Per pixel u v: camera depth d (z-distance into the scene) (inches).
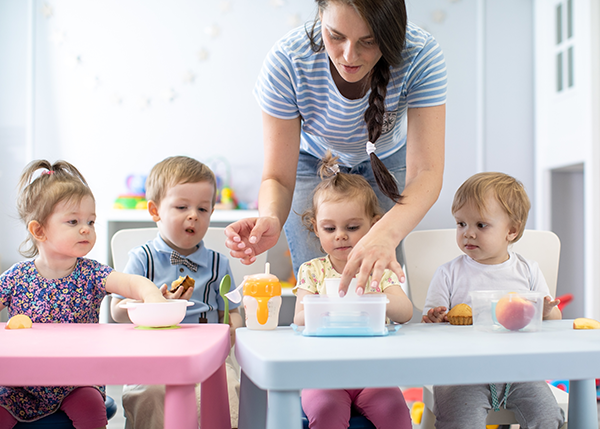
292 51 47.1
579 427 32.1
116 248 62.5
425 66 45.2
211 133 111.3
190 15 111.7
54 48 109.5
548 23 111.5
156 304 34.5
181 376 22.8
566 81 105.8
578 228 113.6
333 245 48.5
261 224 40.1
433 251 62.6
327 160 52.9
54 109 109.2
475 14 115.8
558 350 23.6
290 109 50.5
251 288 35.3
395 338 28.9
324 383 21.7
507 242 53.5
